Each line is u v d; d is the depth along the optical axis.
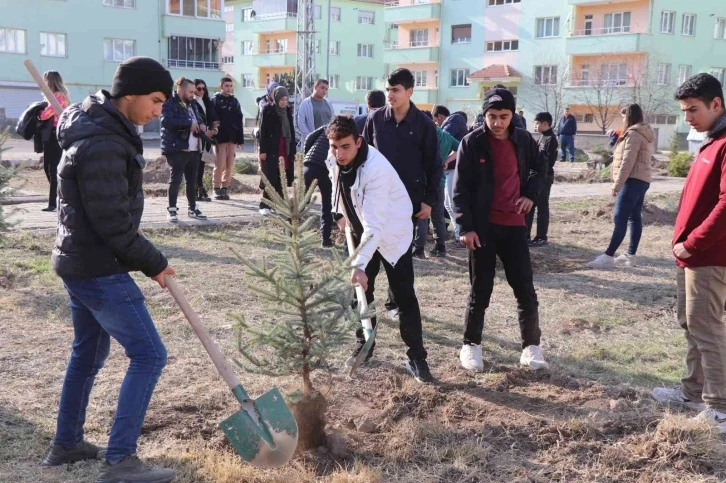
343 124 4.22
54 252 3.21
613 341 5.85
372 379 4.81
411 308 4.73
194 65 44.97
